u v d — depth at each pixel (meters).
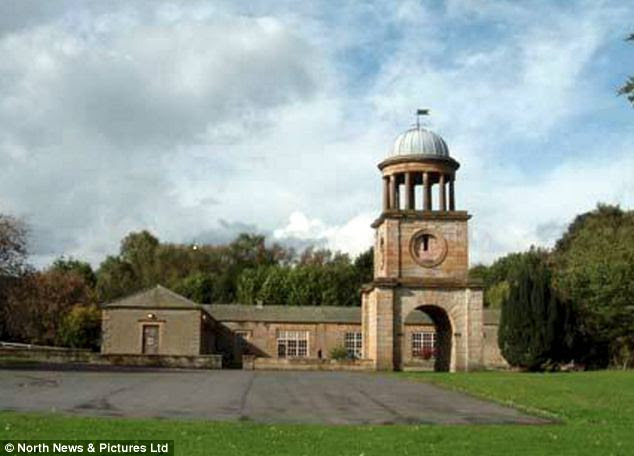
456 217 53.12
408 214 52.91
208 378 37.72
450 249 53.00
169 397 26.23
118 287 109.12
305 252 122.69
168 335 70.19
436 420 21.39
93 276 112.00
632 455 14.84
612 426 20.05
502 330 53.00
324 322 79.62
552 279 58.09
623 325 54.69
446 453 14.68
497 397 28.00
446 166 53.94
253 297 98.88
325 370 51.81
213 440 15.73
